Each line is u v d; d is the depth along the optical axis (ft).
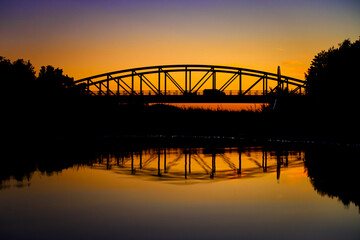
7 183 89.97
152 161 140.05
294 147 198.59
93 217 60.13
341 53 270.26
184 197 74.59
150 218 59.57
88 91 325.62
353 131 232.53
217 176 102.78
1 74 299.99
